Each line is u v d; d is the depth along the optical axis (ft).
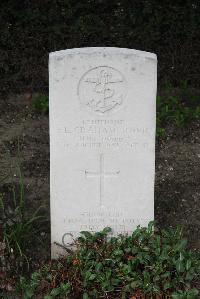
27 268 8.80
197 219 9.89
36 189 10.50
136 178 8.64
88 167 8.55
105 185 8.68
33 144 11.76
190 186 10.64
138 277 8.22
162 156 11.47
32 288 8.23
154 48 13.26
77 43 13.19
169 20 13.07
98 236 8.77
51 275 8.34
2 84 13.21
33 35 13.09
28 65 13.17
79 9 13.07
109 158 8.52
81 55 7.95
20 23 13.01
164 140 11.93
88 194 8.71
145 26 13.11
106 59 7.98
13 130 12.16
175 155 11.51
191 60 13.29
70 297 8.13
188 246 9.32
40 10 13.01
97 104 8.20
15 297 8.41
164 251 8.34
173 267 8.32
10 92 13.24
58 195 8.69
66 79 8.05
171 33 13.15
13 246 8.78
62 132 8.32
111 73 8.05
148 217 8.89
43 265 8.75
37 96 13.14
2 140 11.85
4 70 13.17
